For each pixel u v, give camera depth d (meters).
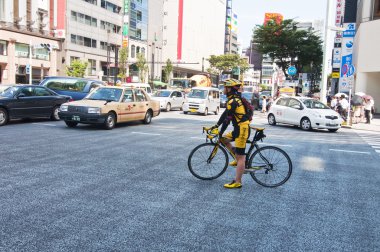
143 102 15.94
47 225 4.28
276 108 19.73
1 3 43.03
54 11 51.56
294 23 38.53
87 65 53.22
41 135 11.41
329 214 5.09
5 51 43.78
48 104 15.58
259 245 3.96
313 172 7.88
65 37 53.41
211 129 6.43
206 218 4.72
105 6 63.56
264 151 6.44
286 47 38.50
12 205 4.91
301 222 4.72
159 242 3.93
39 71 49.03
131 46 73.25
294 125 20.17
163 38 97.69
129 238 4.00
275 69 41.38
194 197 5.62
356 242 4.15
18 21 44.84
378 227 4.64
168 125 16.56
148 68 74.69
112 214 4.73
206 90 26.42
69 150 9.09
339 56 31.89
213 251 3.77
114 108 13.88
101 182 6.28
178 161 8.31
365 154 10.69
